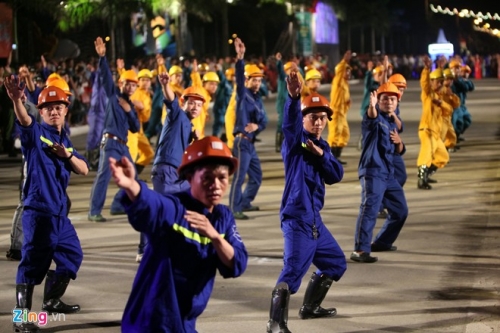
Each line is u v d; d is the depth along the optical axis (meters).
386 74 14.55
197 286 5.78
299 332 8.53
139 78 18.45
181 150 11.48
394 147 11.51
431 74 19.72
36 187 8.62
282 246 12.41
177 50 45.59
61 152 8.64
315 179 8.40
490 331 8.49
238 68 14.55
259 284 10.38
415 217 14.32
